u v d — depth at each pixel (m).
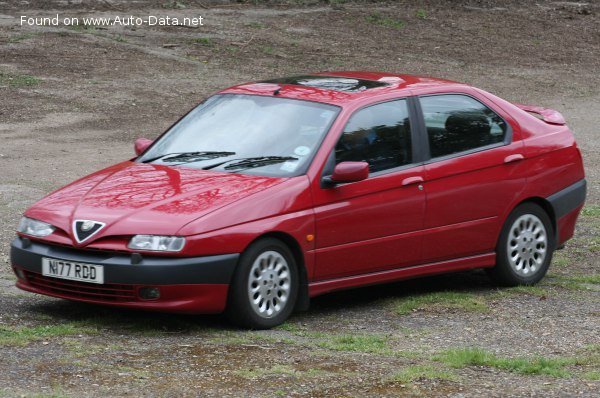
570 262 18.86
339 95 15.53
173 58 44.09
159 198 13.74
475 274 18.09
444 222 15.85
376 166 15.12
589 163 30.19
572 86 44.72
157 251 13.03
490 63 47.81
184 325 13.90
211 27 50.16
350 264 14.81
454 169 15.91
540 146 17.09
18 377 11.07
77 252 13.49
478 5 58.28
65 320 13.98
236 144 15.11
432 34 52.00
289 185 14.10
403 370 11.76
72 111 35.00
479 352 12.41
